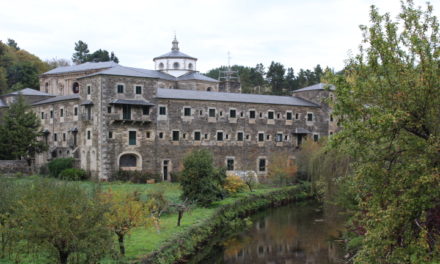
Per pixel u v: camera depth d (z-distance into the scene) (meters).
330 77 20.80
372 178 19.22
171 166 65.44
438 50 17.78
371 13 19.39
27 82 109.00
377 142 19.47
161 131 64.69
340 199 36.28
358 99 20.16
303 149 70.00
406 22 19.00
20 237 22.45
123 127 61.50
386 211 17.70
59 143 70.81
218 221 44.03
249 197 56.00
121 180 60.16
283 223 47.78
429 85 17.94
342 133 19.56
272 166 70.31
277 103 75.19
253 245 38.81
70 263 22.84
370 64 19.50
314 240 40.41
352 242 35.28
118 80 60.88
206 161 47.72
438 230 18.89
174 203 43.38
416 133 19.00
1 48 115.38
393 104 18.89
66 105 68.88
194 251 34.47
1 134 67.81
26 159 69.75
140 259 26.77
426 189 17.38
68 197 21.62
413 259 17.48
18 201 21.80
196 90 74.56
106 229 22.59
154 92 63.81
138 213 27.16
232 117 71.06
